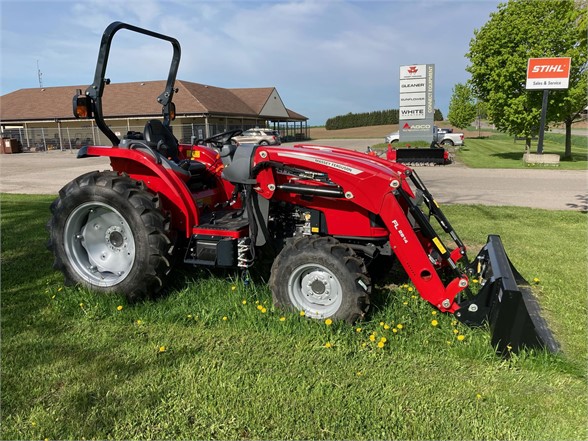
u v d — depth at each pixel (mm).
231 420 2539
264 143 4184
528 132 18703
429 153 17828
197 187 4691
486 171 15812
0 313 3834
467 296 3689
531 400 2729
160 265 3869
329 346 3258
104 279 4078
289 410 2621
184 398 2725
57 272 4832
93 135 34000
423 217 3557
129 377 2930
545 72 16656
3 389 2812
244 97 43500
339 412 2598
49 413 2602
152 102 33875
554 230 6777
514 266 4930
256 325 3549
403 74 23234
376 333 3389
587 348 3365
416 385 2854
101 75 3988
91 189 3922
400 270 4852
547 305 4109
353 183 3555
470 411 2619
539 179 13492
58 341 3389
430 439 2406
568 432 2465
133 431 2463
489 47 18656
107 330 3557
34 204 9117
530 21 17703
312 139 47625
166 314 3744
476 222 7289
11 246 5855
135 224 3824
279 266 3633
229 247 3814
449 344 3271
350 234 3904
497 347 3113
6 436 2439
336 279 3488
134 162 4250
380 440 2395
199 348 3281
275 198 4020
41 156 26641
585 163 18078
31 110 36156
